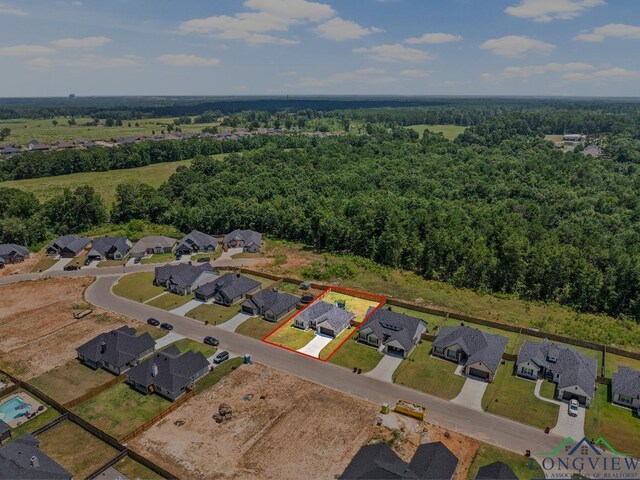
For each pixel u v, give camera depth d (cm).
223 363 6341
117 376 6097
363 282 9194
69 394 5753
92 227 12850
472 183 14675
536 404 5528
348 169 16962
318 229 11281
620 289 7969
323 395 5638
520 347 6762
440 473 4184
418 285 9075
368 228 10644
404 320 7019
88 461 4609
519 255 8681
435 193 14075
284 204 13025
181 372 5784
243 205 12631
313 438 4888
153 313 7888
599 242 9706
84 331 7275
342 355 6562
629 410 5444
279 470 4462
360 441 4847
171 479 4344
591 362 6106
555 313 7994
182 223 12812
